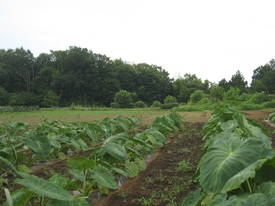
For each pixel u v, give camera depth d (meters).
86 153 6.74
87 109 38.59
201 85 66.06
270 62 76.88
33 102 53.62
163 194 3.69
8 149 4.98
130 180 4.42
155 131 6.37
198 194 2.40
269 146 2.57
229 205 1.66
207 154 2.46
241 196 1.90
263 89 54.75
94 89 58.16
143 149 5.43
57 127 7.88
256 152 2.26
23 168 4.81
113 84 58.97
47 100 52.12
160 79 63.91
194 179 2.64
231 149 2.43
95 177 3.14
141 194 3.79
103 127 7.70
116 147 4.05
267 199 1.57
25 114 27.19
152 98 62.09
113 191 3.92
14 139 6.20
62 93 57.81
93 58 59.50
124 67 63.19
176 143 7.59
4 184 4.39
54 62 67.56
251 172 1.84
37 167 5.58
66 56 61.12
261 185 1.91
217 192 2.06
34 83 61.06
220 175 2.13
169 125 8.50
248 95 30.88
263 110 21.69
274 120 11.60
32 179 2.25
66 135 6.60
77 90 58.09
